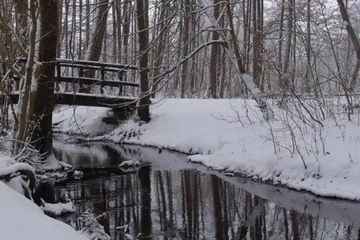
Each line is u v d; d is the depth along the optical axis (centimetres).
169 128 1526
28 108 855
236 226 716
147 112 1625
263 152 1068
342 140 966
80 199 866
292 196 897
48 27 1029
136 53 1494
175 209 809
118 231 690
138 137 1579
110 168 1171
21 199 540
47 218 479
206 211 798
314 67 1201
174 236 671
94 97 1522
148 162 1256
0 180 632
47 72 1047
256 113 1305
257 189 955
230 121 1352
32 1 746
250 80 1265
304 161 945
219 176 1074
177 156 1339
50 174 1020
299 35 1180
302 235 675
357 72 1158
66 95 1480
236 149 1164
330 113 1048
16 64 857
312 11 1124
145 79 1551
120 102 1569
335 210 799
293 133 1012
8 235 372
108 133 1709
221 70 2356
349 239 657
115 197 887
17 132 828
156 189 951
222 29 1256
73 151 1449
